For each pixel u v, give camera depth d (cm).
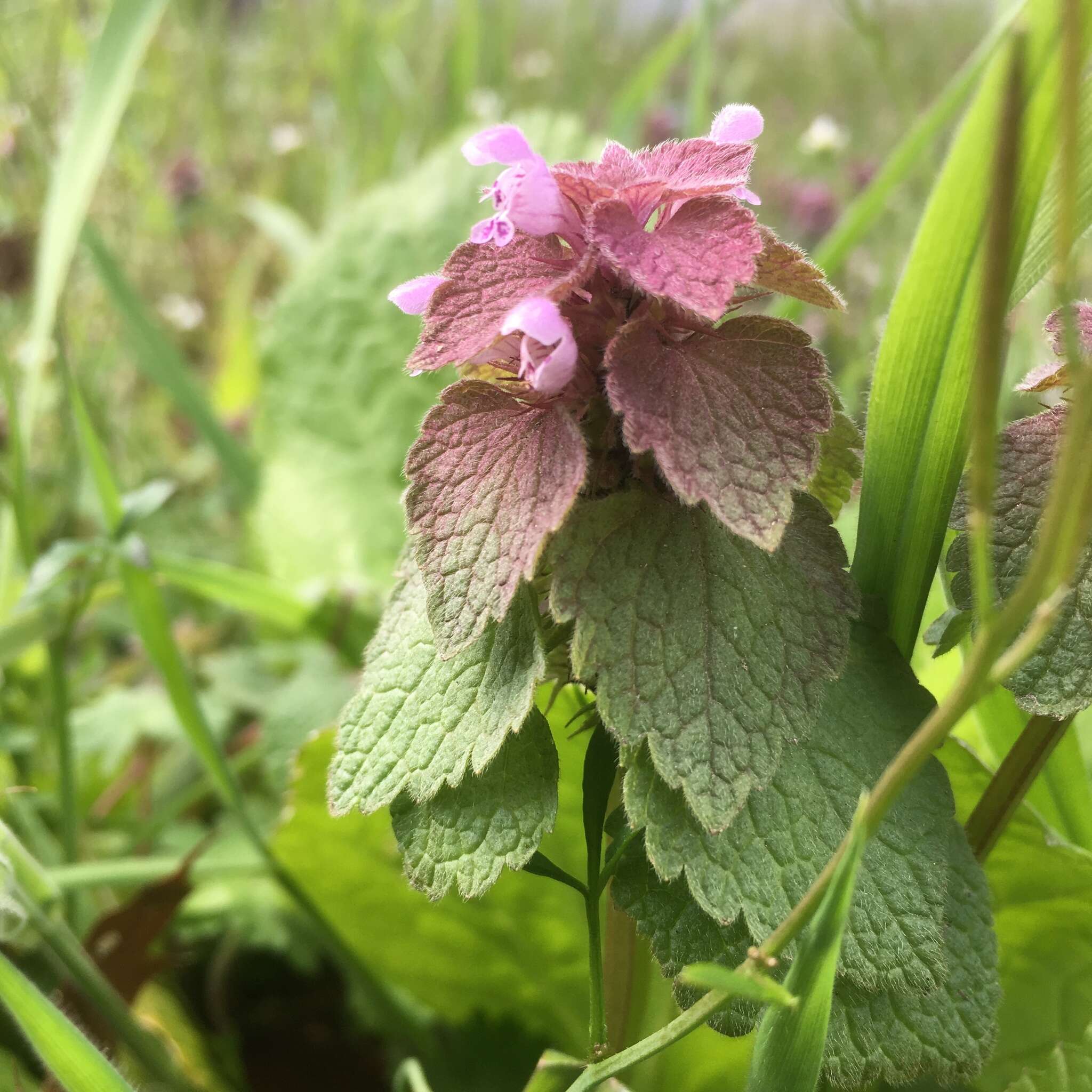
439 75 33
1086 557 8
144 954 13
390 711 8
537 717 8
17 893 11
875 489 9
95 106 16
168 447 29
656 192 8
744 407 7
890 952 8
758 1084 7
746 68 35
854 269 27
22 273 22
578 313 8
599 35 36
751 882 8
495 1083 13
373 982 13
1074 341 5
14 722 18
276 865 13
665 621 8
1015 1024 10
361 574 20
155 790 18
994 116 8
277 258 34
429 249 21
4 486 16
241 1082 14
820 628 8
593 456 8
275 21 36
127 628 21
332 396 21
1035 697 8
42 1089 12
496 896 12
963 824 10
